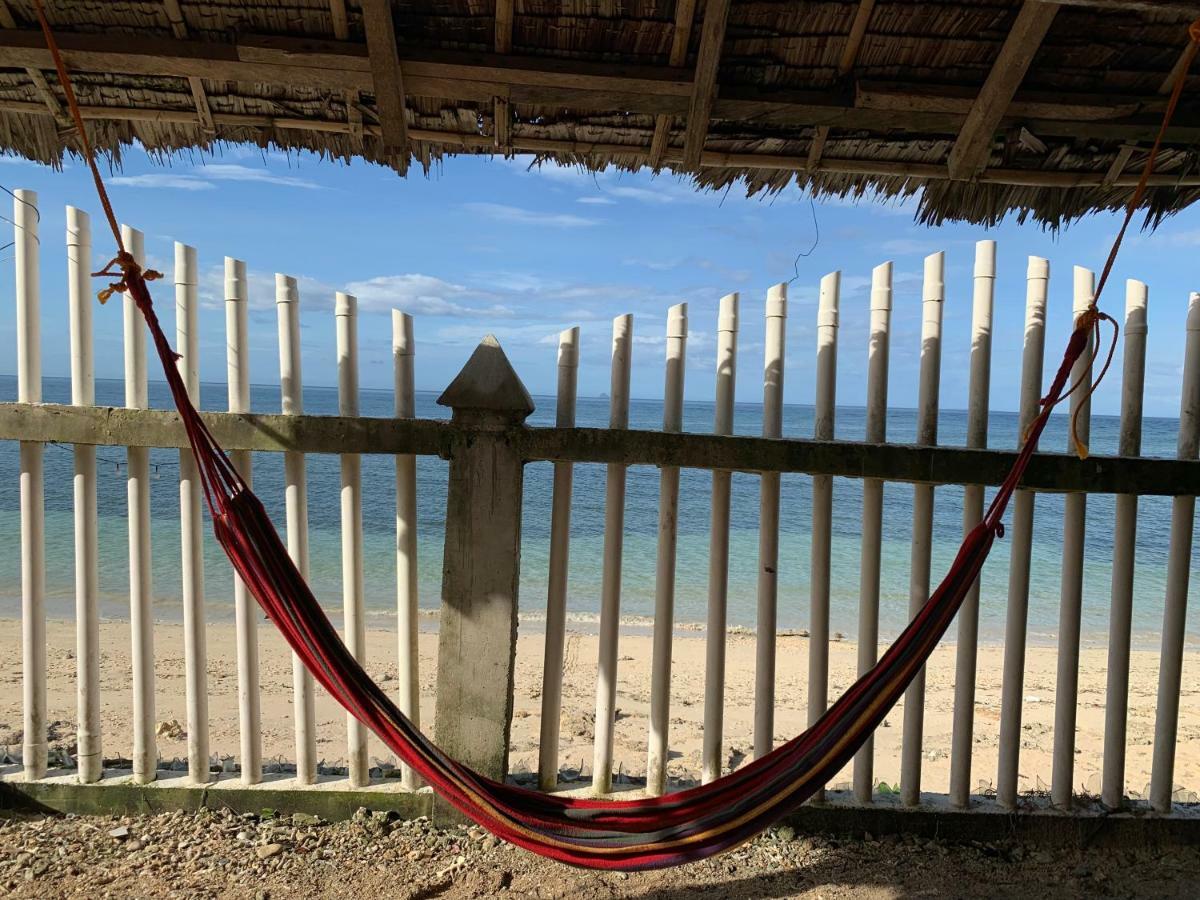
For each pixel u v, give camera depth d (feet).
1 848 9.25
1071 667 9.90
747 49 7.97
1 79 8.29
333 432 9.55
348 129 8.88
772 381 9.86
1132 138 8.39
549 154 9.34
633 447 9.50
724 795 8.29
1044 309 9.38
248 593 10.02
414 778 10.13
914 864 9.46
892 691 7.74
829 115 8.26
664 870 9.25
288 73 8.00
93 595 9.98
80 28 7.94
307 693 10.14
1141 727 17.04
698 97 7.98
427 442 9.49
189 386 9.60
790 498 65.62
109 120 8.98
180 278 9.53
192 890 8.55
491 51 8.06
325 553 40.14
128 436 9.52
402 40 8.01
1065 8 7.40
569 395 9.80
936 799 10.36
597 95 8.17
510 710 9.81
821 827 10.07
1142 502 56.80
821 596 9.93
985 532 7.86
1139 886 9.11
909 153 8.91
